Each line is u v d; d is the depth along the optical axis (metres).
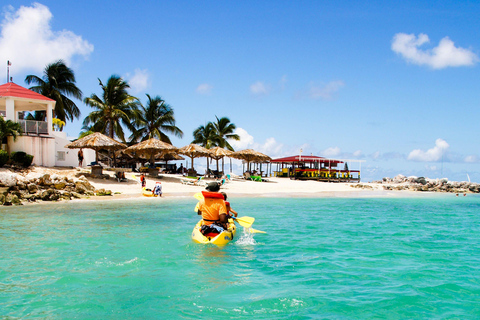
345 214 14.94
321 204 19.53
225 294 5.08
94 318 4.25
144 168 35.84
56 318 4.24
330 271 6.25
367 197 26.56
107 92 41.22
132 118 44.41
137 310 4.49
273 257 7.24
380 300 4.86
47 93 37.88
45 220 12.18
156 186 22.45
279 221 12.54
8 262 6.71
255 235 9.72
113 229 10.45
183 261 6.88
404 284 5.54
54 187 20.09
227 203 9.48
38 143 28.06
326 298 4.93
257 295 5.04
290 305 4.67
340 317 4.30
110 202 18.64
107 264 6.62
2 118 25.25
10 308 4.54
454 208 19.03
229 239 8.71
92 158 37.59
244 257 7.23
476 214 15.92
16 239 8.90
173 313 4.40
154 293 5.11
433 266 6.60
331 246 8.34
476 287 5.41
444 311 4.50
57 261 6.80
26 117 42.72
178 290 5.24
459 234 10.19
